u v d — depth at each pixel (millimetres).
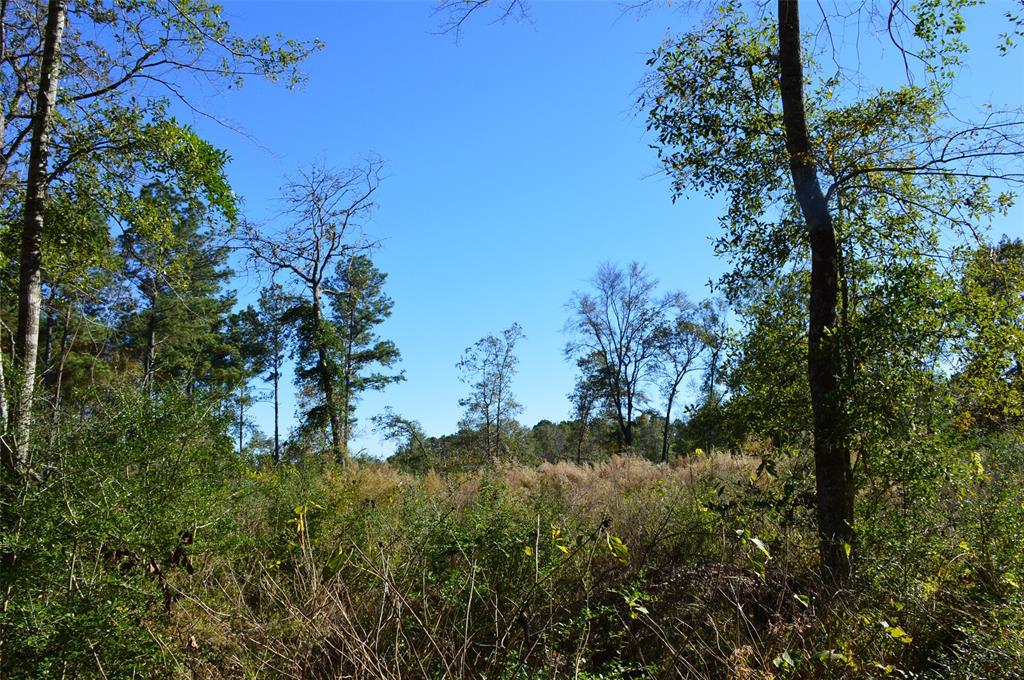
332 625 4246
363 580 5582
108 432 4750
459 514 7555
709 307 37188
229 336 35500
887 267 6785
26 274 7066
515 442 30469
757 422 7492
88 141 7898
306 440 20797
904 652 4406
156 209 8406
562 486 9789
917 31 6344
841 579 5082
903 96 6883
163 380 5527
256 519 7164
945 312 5961
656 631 4758
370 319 34438
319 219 23406
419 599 5035
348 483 9789
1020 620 4133
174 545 4539
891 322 5977
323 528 7027
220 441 5367
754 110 7297
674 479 9000
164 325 24688
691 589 5406
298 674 4133
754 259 7492
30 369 6262
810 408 7109
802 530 6535
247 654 4273
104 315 13977
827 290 6566
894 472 6164
